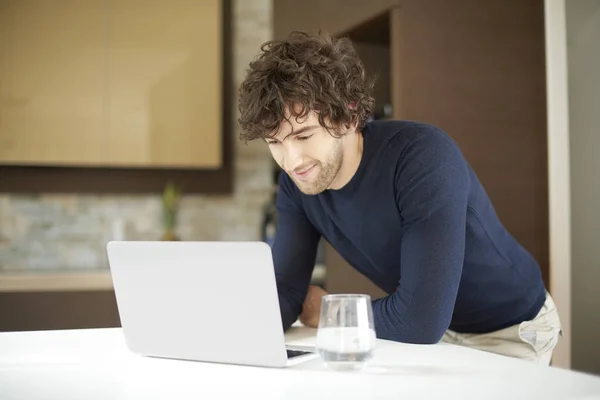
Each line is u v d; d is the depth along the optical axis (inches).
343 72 56.2
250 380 41.1
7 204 144.9
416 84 102.5
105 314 129.6
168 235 147.2
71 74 139.4
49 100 138.5
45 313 127.2
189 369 44.8
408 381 40.2
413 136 57.7
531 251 103.0
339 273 117.6
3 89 136.8
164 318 48.3
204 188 152.0
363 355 42.6
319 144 55.2
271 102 53.7
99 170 146.7
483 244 60.9
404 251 55.3
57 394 38.3
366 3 108.7
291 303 63.7
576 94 91.4
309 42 56.8
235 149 155.9
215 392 38.1
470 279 62.4
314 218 65.7
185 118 145.0
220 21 147.2
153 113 143.5
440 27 103.9
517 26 106.2
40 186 144.2
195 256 45.9
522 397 36.1
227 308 45.6
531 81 105.9
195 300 46.7
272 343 44.5
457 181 55.0
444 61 103.7
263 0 158.1
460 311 65.1
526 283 64.9
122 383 40.8
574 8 91.5
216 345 46.5
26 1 137.4
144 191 149.0
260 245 43.1
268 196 157.6
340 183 60.8
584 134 91.5
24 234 145.5
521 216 103.3
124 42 142.0
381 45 119.3
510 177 104.1
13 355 50.1
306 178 56.6
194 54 145.3
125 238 149.6
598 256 91.6
